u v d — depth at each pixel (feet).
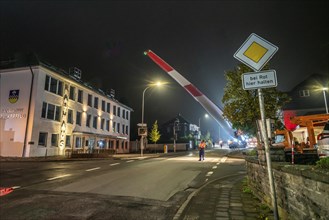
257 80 14.65
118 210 20.42
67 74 97.55
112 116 136.36
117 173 41.86
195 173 41.83
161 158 79.82
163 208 21.12
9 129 79.20
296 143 47.34
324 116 41.63
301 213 12.19
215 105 108.17
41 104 81.92
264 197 19.49
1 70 82.53
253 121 37.17
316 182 10.65
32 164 59.11
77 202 22.82
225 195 24.31
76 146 100.89
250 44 15.15
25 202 22.77
